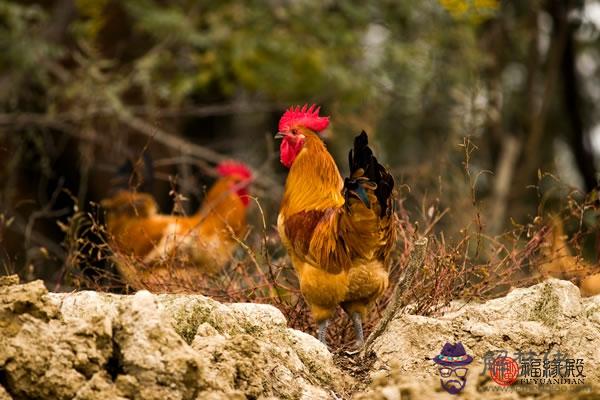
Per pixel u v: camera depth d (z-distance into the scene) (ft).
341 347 30.71
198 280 33.65
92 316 23.06
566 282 29.25
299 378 25.21
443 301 31.55
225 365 23.44
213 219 41.42
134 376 22.06
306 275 29.91
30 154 57.36
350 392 25.95
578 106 75.46
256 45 63.72
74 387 21.62
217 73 65.41
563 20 71.31
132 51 70.54
